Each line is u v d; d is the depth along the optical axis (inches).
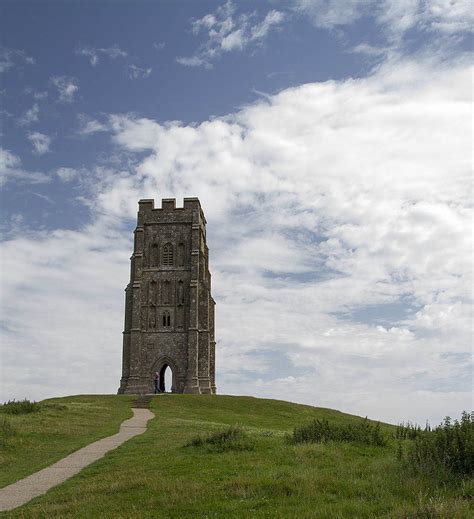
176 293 3905.0
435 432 860.0
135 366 3764.8
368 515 572.4
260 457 977.5
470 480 685.9
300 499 653.3
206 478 810.8
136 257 3949.3
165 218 4035.4
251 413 2763.3
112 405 2775.6
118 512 658.8
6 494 877.8
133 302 3863.2
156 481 807.7
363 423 1254.3
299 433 1195.9
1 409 2064.5
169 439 1381.6
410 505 584.4
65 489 872.3
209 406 2871.6
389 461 855.1
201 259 4028.1
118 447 1288.1
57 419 1895.9
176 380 3779.5
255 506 637.3
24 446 1370.6
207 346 3809.1
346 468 830.5
